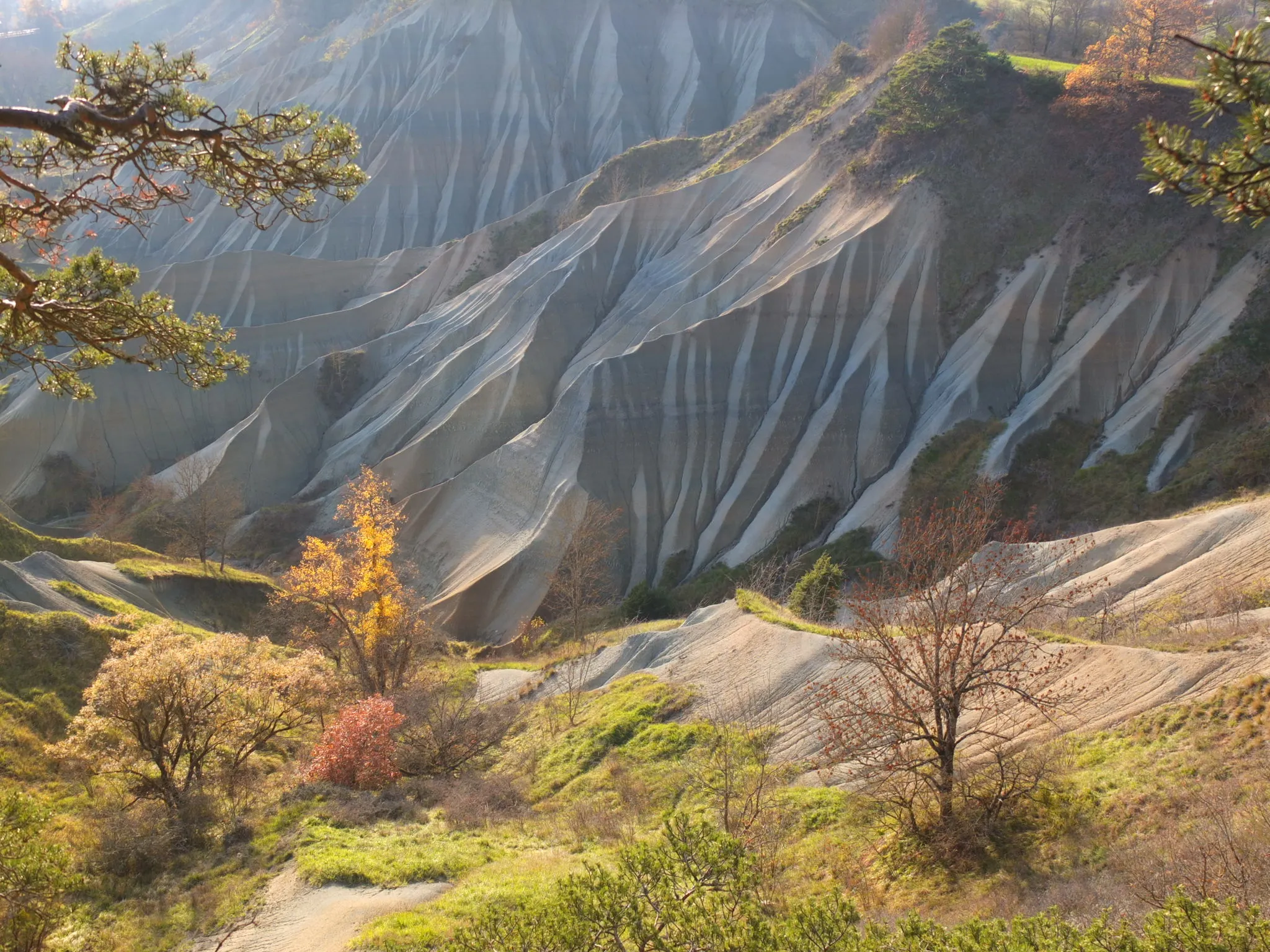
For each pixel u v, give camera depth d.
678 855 9.13
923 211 56.12
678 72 113.94
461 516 52.88
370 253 101.31
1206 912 7.66
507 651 42.66
